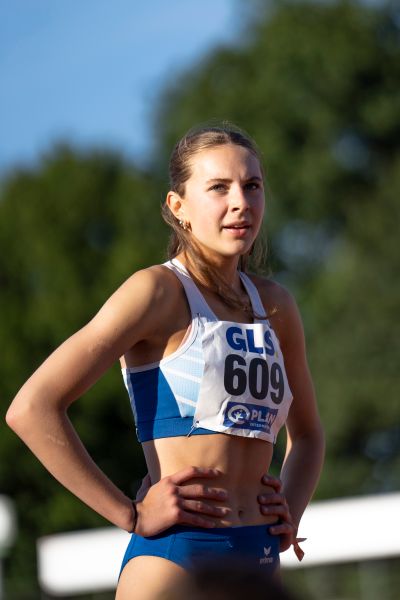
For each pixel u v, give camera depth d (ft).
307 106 306.55
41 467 252.42
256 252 35.65
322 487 258.57
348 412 257.96
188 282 31.22
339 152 303.48
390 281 263.08
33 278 307.99
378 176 298.56
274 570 30.78
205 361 30.14
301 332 34.35
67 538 89.51
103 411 257.55
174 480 29.43
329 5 318.24
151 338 30.50
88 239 318.45
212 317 30.86
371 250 268.62
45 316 282.36
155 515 29.22
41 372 29.48
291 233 299.38
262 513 30.60
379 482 260.21
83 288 297.33
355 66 302.66
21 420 29.09
